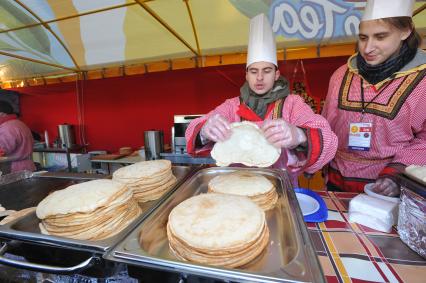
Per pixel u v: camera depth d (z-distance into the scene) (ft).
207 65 10.98
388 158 4.29
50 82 14.30
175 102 14.28
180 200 3.30
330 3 6.98
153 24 8.73
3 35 9.59
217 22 8.48
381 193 3.29
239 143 3.65
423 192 2.27
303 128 3.50
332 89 5.09
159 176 3.78
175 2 7.42
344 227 3.01
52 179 5.11
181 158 11.30
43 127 17.48
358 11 7.12
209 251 2.06
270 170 4.15
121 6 7.70
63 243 2.20
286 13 7.64
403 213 2.61
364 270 2.23
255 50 4.14
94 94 15.71
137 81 14.61
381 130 4.26
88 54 11.23
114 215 2.73
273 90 4.49
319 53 9.21
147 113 14.93
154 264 1.85
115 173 3.93
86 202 2.67
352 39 8.64
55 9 7.94
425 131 3.96
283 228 2.74
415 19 7.13
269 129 3.33
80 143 16.67
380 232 2.87
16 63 12.66
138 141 15.46
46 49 10.79
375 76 4.17
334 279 2.12
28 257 2.41
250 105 4.64
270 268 2.12
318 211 3.30
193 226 2.33
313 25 7.95
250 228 2.31
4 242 2.43
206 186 4.04
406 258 2.37
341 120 4.82
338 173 5.08
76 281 2.64
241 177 3.69
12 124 9.67
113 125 15.80
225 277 1.69
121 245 2.10
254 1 7.29
